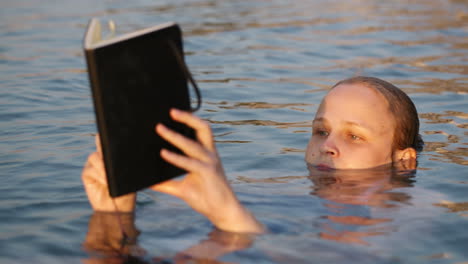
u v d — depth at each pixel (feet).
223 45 28.68
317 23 35.42
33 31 32.45
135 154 8.00
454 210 10.34
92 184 9.82
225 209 8.58
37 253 8.59
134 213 10.09
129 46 7.75
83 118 17.13
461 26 33.78
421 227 9.50
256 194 11.22
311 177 12.31
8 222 9.78
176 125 8.23
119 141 7.86
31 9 41.32
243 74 22.94
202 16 37.88
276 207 10.45
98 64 7.54
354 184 11.78
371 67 24.00
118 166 7.90
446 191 11.42
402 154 13.24
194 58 25.82
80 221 9.72
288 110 18.22
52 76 22.27
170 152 8.16
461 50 27.27
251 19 36.83
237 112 17.97
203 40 29.78
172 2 44.91
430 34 31.42
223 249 8.48
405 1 46.19
